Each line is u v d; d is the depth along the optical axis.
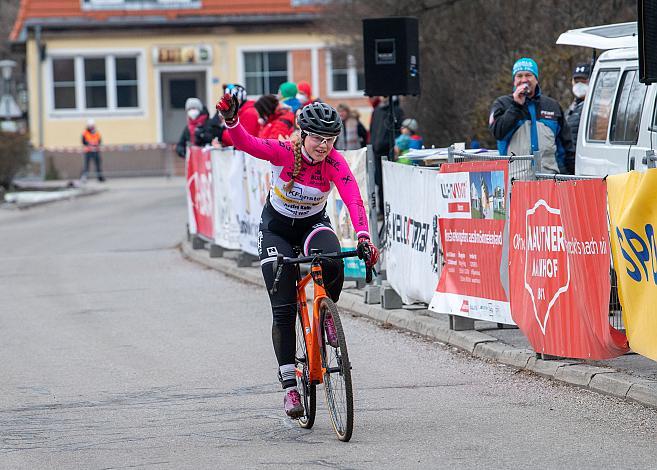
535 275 17.61
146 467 13.67
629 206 15.19
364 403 16.72
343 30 53.59
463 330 20.97
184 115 89.88
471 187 19.72
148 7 87.88
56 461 14.15
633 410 15.49
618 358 18.02
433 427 15.10
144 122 88.06
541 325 17.58
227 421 16.02
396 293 24.06
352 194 14.88
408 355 20.22
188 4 87.88
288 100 37.59
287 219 15.21
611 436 14.26
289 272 15.18
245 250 32.38
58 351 22.12
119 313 26.75
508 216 18.66
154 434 15.39
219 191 34.81
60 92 87.69
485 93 41.66
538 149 23.89
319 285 14.68
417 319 22.45
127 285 31.88
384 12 46.94
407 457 13.63
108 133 87.81
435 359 19.75
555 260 17.08
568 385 17.11
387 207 24.16
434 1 44.91
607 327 16.09
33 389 18.70
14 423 16.36
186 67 88.06
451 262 20.69
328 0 55.56
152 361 20.75
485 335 20.39
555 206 16.88
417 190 22.03
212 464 13.70
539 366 17.88
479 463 13.23
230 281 31.59
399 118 37.56
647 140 22.94
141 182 80.88
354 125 45.69
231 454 14.16
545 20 42.34
